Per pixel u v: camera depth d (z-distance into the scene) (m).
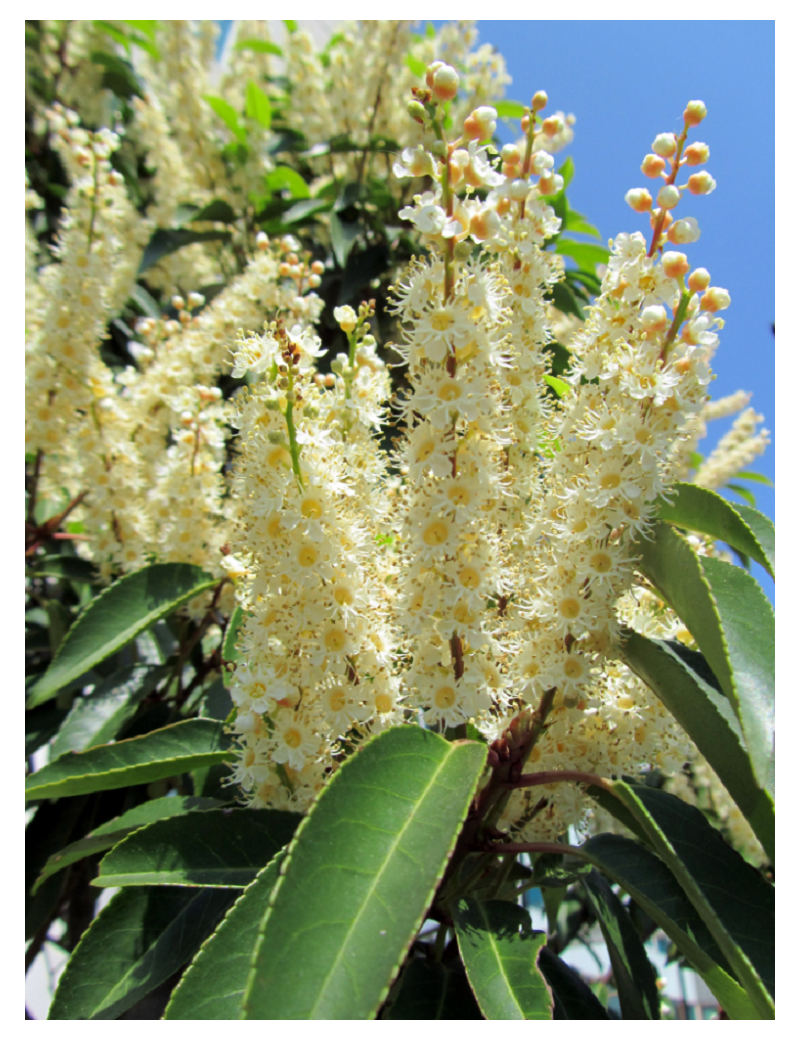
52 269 0.33
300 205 0.45
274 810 0.19
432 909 0.20
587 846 0.20
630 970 0.21
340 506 0.19
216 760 0.22
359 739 0.20
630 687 0.22
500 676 0.19
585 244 0.41
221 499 0.31
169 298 0.50
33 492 0.34
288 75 0.54
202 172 0.52
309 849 0.15
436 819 0.16
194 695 0.34
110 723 0.30
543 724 0.19
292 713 0.19
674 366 0.18
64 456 0.35
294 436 0.18
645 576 0.20
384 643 0.19
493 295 0.18
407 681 0.19
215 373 0.32
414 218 0.17
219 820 0.19
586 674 0.19
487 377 0.18
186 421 0.29
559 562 0.19
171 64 0.51
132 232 0.44
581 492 0.19
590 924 0.40
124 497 0.31
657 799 0.20
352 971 0.14
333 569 0.18
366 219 0.44
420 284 0.18
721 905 0.17
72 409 0.32
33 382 0.32
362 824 0.16
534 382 0.21
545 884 0.23
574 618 0.18
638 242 0.19
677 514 0.21
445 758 0.17
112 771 0.21
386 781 0.17
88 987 0.19
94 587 0.41
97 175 0.32
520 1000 0.17
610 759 0.21
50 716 0.35
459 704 0.18
